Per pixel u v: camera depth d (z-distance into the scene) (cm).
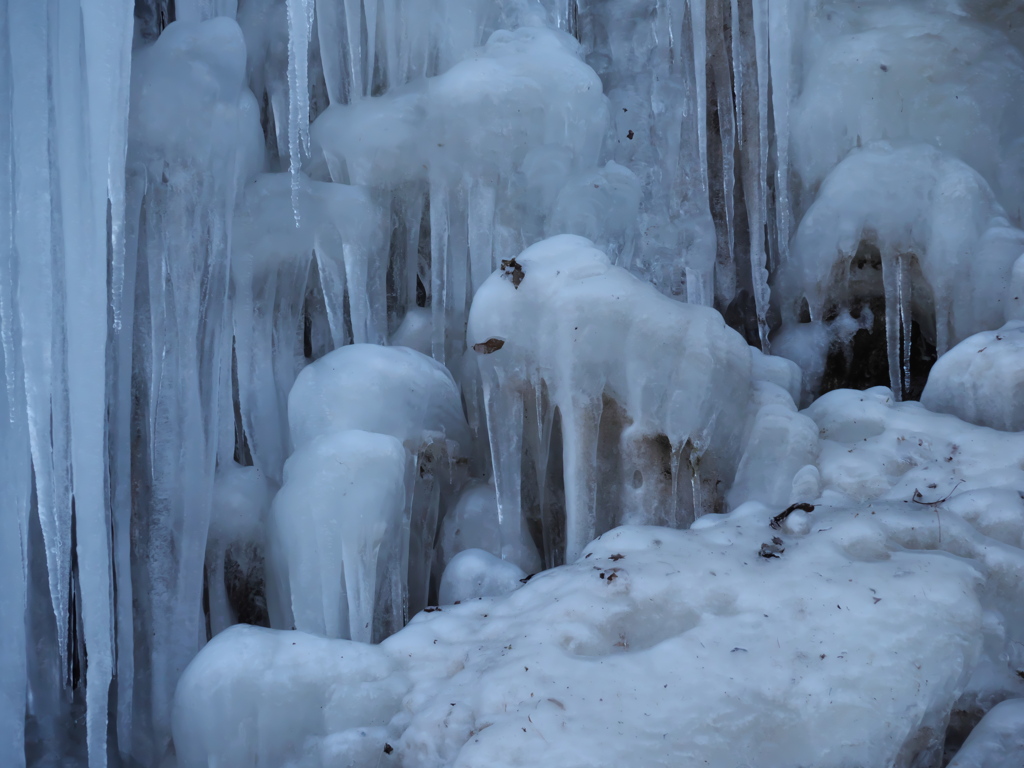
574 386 351
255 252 386
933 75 443
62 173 304
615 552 317
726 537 316
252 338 391
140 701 347
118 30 312
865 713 256
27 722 345
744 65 459
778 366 404
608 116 439
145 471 353
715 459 361
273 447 391
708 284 461
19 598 312
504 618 311
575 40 458
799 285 452
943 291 420
